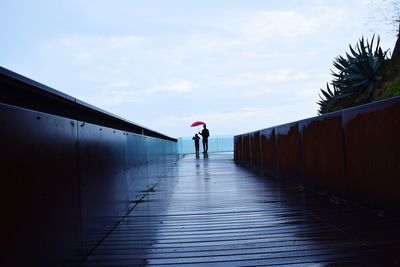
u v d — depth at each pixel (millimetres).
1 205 1814
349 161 4645
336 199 5066
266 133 9188
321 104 13016
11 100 2514
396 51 10289
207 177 8914
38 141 2246
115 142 4238
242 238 3355
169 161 12789
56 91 2719
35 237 2143
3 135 1870
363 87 10812
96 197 3367
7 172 1886
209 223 3998
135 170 5449
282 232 3506
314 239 3223
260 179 8062
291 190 6227
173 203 5355
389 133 3766
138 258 2908
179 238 3443
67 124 2723
